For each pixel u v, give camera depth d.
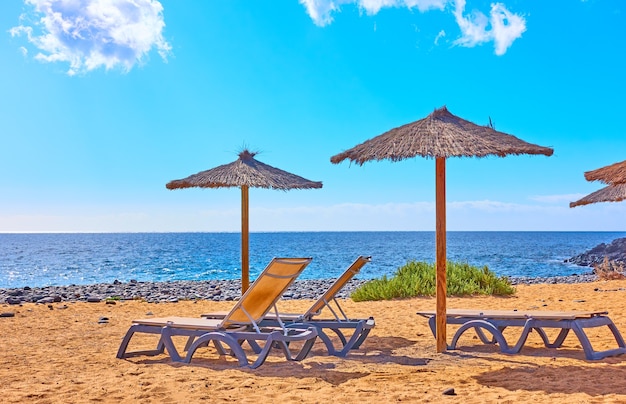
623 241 50.84
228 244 85.44
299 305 12.90
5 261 43.19
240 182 8.74
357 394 4.97
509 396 4.76
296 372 5.91
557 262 41.91
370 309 11.37
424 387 5.18
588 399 4.59
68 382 5.50
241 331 6.44
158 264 38.53
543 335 7.21
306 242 100.12
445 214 6.94
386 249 67.75
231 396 4.97
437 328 6.99
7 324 9.52
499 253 56.03
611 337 7.72
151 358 6.80
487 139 6.32
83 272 32.00
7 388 5.27
